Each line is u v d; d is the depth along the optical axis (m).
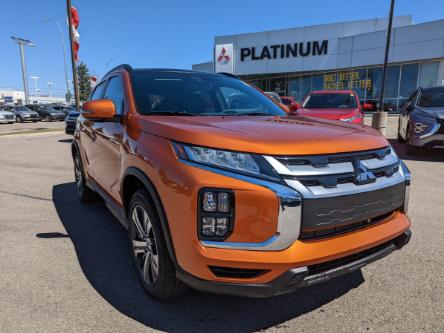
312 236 2.24
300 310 2.70
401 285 3.03
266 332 2.45
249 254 2.12
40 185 6.62
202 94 3.68
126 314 2.64
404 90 25.47
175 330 2.47
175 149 2.38
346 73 28.19
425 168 7.79
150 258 2.79
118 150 3.25
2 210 5.08
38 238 4.06
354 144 2.41
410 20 27.44
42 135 18.22
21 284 3.05
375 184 2.42
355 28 27.75
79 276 3.20
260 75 32.06
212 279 2.17
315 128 2.67
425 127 8.52
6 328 2.47
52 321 2.55
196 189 2.16
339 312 2.67
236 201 2.11
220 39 32.34
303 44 29.16
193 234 2.18
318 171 2.19
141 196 2.69
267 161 2.15
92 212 5.00
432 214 4.77
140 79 3.59
